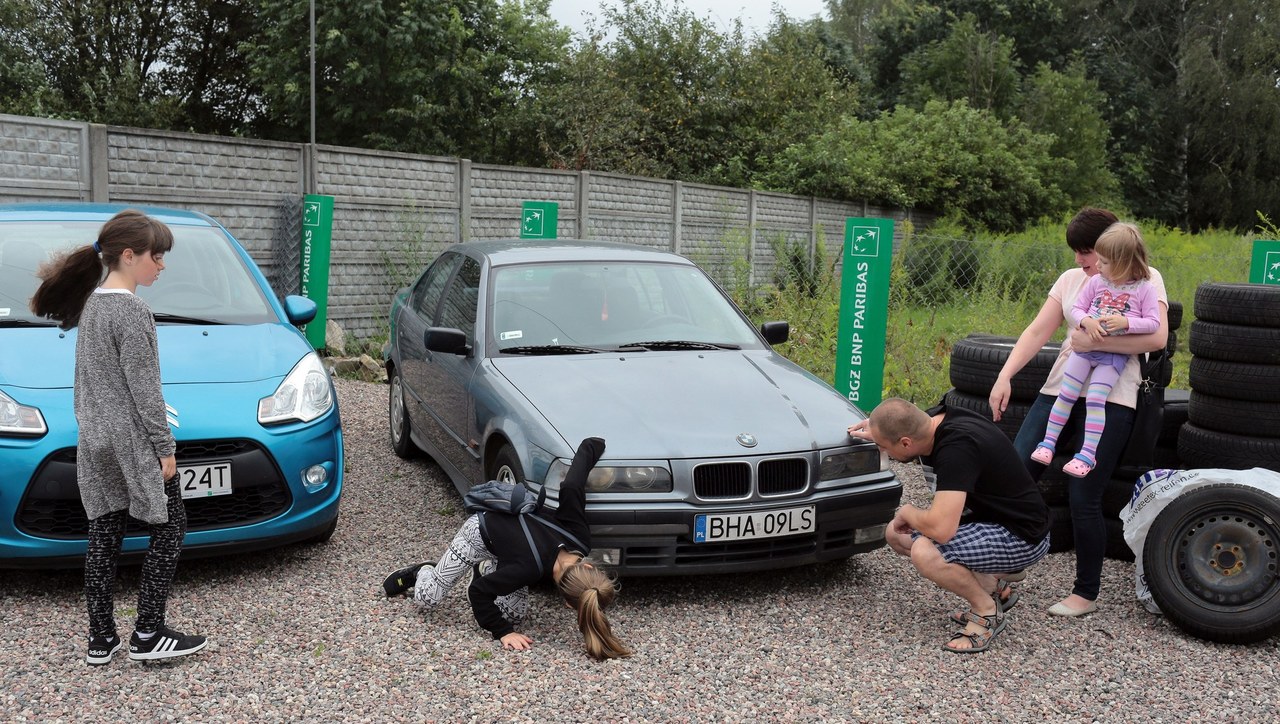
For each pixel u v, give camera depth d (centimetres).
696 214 1702
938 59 3244
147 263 333
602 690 335
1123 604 434
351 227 1174
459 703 323
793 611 414
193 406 417
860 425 434
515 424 426
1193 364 470
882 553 499
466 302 551
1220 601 386
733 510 399
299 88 2692
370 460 661
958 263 1236
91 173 938
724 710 323
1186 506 396
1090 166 2881
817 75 2766
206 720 308
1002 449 376
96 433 325
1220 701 340
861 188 2150
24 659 349
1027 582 459
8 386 401
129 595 413
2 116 868
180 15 3262
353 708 318
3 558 391
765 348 535
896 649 379
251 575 442
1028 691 345
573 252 571
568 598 363
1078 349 403
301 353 482
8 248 491
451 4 2856
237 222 1070
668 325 530
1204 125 3628
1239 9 3597
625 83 2520
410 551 479
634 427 412
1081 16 3784
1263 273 722
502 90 3025
